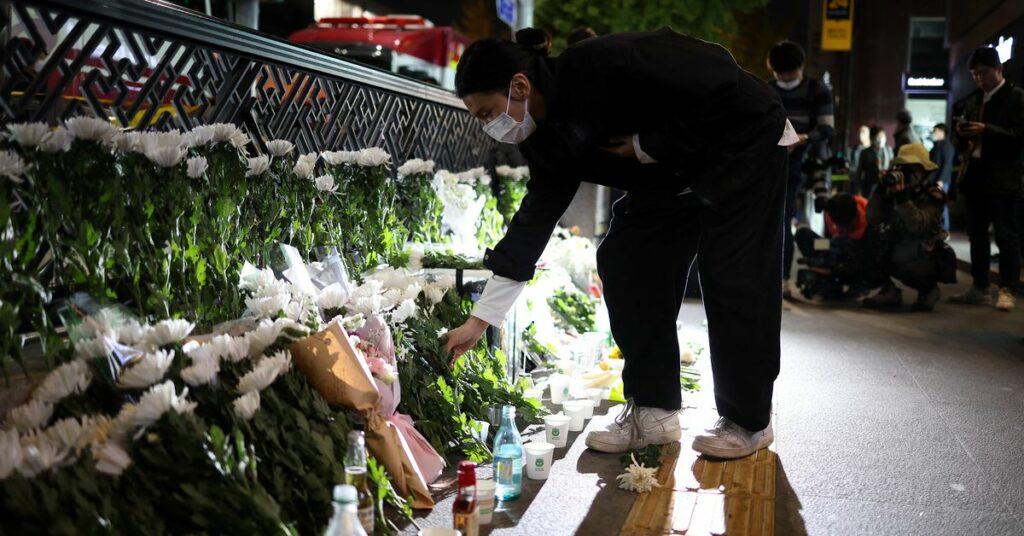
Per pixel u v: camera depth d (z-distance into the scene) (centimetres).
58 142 273
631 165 365
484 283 496
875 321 788
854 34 3541
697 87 328
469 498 263
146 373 242
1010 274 848
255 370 263
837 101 2798
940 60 3891
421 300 399
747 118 344
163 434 234
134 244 297
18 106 302
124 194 291
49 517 205
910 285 853
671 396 393
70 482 216
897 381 545
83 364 248
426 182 545
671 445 396
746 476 359
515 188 732
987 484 355
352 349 301
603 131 333
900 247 849
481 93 324
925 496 342
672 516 316
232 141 341
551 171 358
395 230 486
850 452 397
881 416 460
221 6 678
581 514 319
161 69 367
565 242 698
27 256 266
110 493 224
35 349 309
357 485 263
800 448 403
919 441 415
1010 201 838
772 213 363
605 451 391
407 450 314
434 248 518
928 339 694
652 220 381
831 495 342
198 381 254
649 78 324
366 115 561
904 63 3931
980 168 841
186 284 311
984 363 601
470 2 3547
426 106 664
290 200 388
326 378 292
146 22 348
